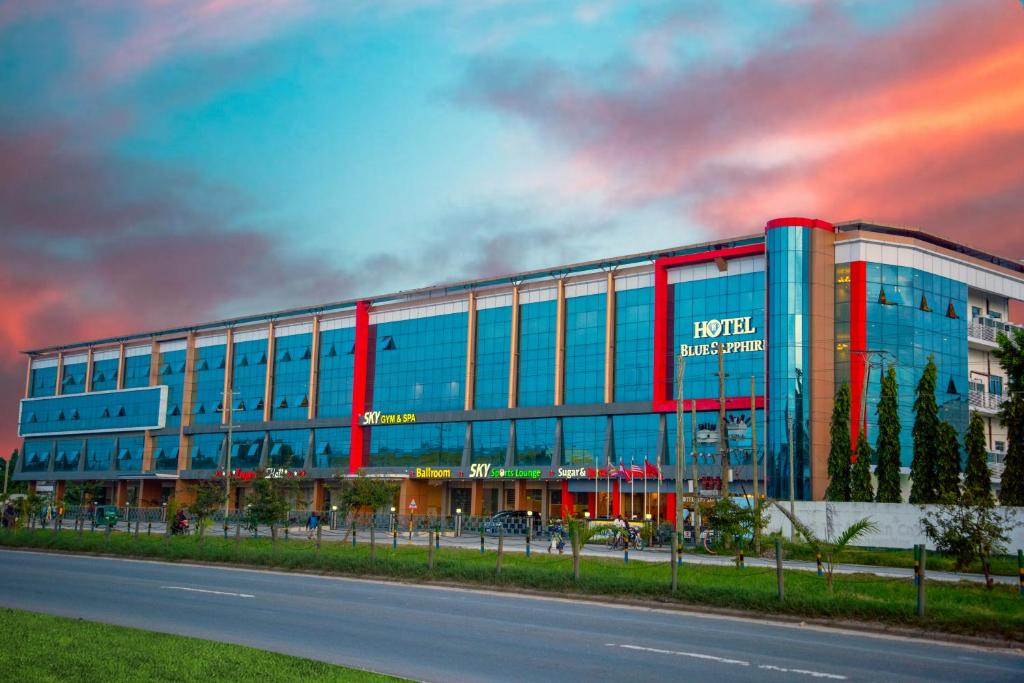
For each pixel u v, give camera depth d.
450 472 92.94
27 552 49.66
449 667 16.59
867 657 18.28
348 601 26.84
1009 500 53.38
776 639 20.58
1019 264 87.31
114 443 125.56
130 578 33.62
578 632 21.11
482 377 93.25
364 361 103.00
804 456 70.81
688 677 15.84
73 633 18.39
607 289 85.56
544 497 89.56
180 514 62.34
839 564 44.03
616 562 40.66
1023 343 55.00
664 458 79.50
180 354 121.00
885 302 73.62
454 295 96.81
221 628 21.08
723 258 78.19
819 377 72.44
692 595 26.42
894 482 63.84
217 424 114.62
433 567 33.94
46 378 138.62
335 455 103.56
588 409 84.50
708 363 78.25
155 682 13.91
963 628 21.14
